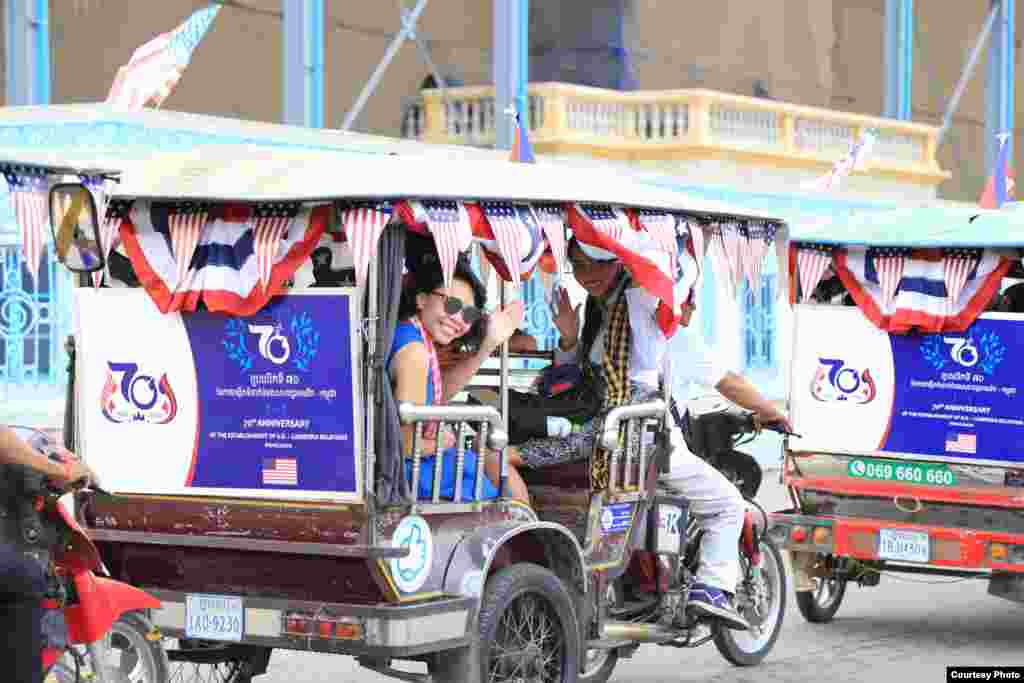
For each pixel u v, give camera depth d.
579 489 8.79
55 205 6.74
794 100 33.06
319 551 7.10
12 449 5.96
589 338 8.98
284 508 7.26
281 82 28.53
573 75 29.17
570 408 8.84
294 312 7.20
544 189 7.64
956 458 10.59
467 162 8.01
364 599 7.22
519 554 7.96
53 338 17.66
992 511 10.58
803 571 11.30
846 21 34.47
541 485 8.89
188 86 26.88
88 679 6.62
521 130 15.60
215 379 7.44
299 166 7.45
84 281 7.77
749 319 23.88
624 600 9.28
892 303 10.73
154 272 7.50
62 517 6.30
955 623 11.73
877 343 10.86
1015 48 37.25
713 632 9.70
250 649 8.13
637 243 7.97
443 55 30.45
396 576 7.09
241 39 27.80
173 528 7.61
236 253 7.34
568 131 26.84
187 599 7.54
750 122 28.62
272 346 7.27
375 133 29.41
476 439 7.55
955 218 10.88
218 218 7.38
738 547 9.60
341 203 6.97
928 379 10.70
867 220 11.19
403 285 7.51
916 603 12.61
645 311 8.68
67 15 25.08
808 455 11.23
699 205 8.58
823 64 33.81
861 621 11.79
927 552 10.56
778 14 32.50
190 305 7.41
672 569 9.26
